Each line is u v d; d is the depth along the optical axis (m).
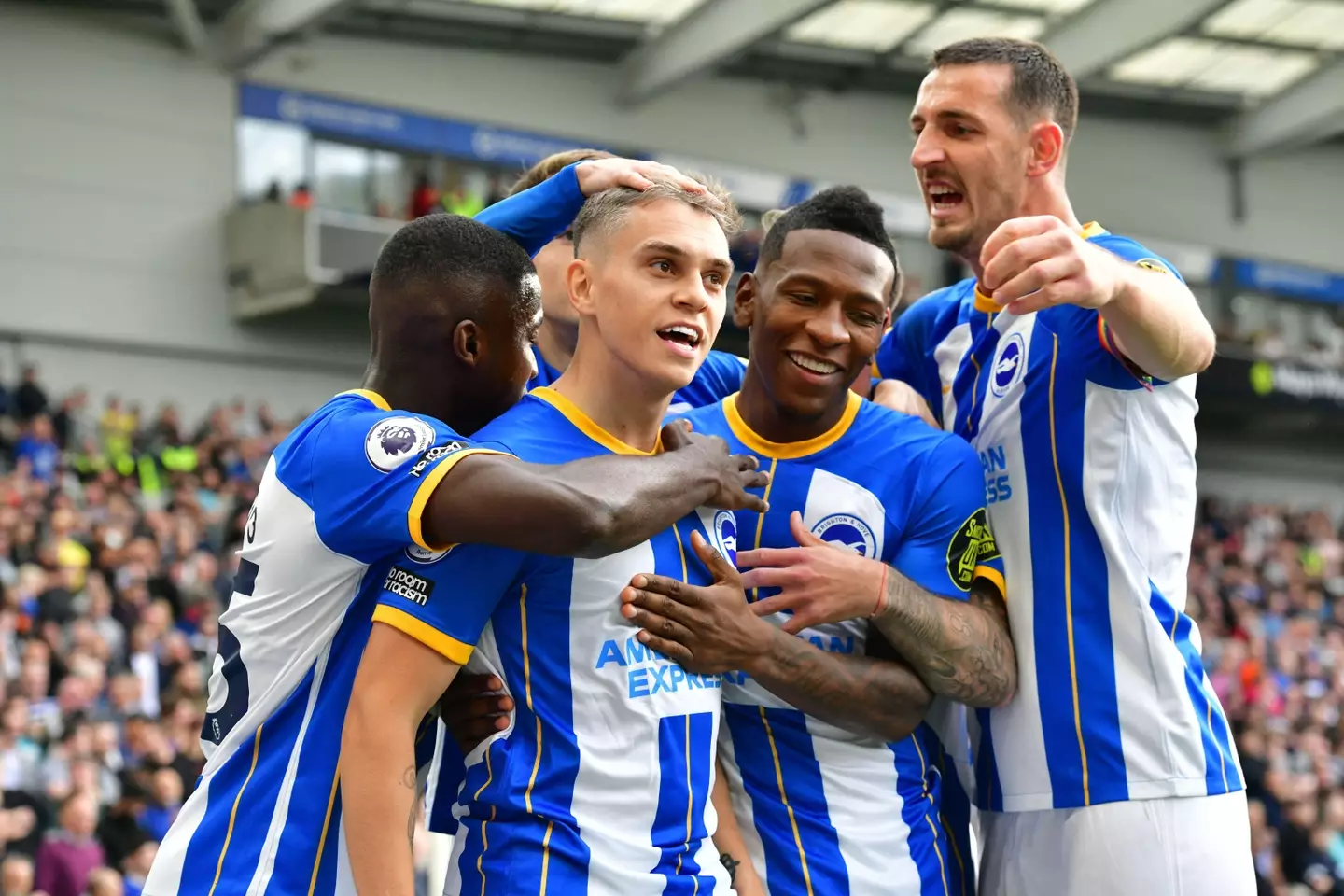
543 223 5.14
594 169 5.07
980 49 5.58
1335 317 45.19
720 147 38.09
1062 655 5.29
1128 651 5.26
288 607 4.38
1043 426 5.38
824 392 5.04
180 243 32.59
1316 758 22.45
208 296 32.81
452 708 4.42
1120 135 42.47
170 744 15.99
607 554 4.21
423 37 34.75
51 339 31.20
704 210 4.49
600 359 4.57
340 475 4.25
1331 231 45.19
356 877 4.08
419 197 32.84
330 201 34.03
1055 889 5.31
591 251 4.55
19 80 31.47
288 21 30.80
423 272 4.47
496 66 35.75
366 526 4.20
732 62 37.47
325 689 4.36
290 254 31.52
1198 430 43.41
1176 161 43.16
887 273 5.07
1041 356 5.41
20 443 25.84
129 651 18.28
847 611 4.75
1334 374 39.22
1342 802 20.59
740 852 4.89
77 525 21.86
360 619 4.39
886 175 39.97
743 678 5.07
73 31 32.00
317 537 4.29
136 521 22.81
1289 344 44.38
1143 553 5.30
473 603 4.24
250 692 4.45
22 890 12.55
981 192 5.57
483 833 4.35
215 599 21.19
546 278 5.87
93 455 26.42
